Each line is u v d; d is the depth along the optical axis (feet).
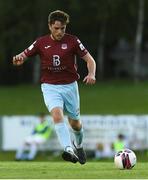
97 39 432.25
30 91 359.05
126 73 461.78
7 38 408.87
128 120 215.10
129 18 428.56
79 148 100.37
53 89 93.09
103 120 215.10
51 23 91.09
